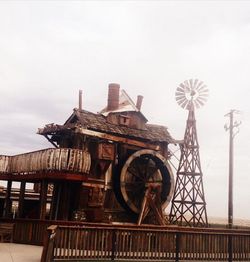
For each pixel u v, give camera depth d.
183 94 27.08
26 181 21.11
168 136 25.39
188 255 14.15
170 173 24.09
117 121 23.25
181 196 25.41
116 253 13.20
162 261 13.66
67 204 19.80
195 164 25.81
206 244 14.44
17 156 20.77
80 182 20.23
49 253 11.06
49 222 16.17
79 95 22.88
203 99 26.86
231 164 26.77
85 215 19.97
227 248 14.74
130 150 23.47
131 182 23.33
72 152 17.50
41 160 18.17
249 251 15.22
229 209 25.92
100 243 13.20
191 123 26.39
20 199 20.44
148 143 24.14
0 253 13.52
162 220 22.00
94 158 21.17
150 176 24.16
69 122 22.56
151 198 22.14
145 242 13.71
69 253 12.65
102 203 21.03
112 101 23.95
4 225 16.81
